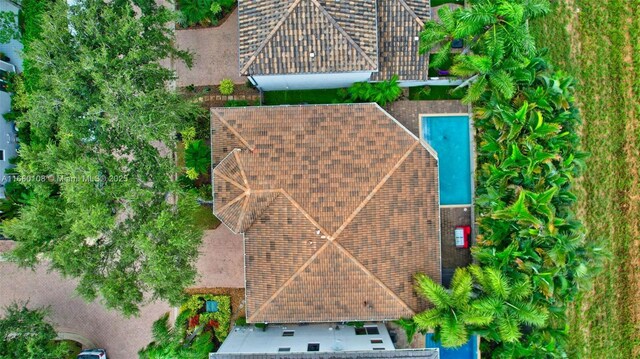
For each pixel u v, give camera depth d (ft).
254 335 80.12
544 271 68.03
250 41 68.85
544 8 67.87
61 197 67.31
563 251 66.49
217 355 69.10
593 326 92.32
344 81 79.36
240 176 70.49
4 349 74.23
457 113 86.12
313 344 74.43
